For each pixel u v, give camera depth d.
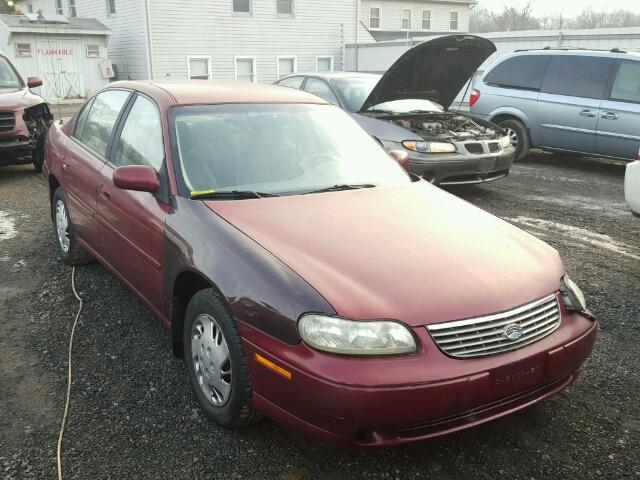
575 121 9.41
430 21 32.41
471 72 8.24
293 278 2.47
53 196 5.11
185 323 2.99
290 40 23.45
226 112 3.66
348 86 8.37
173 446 2.72
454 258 2.72
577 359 2.68
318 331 2.30
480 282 2.56
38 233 5.86
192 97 3.69
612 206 7.33
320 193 3.36
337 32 24.56
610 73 9.11
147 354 3.54
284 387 2.37
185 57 21.22
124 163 3.77
